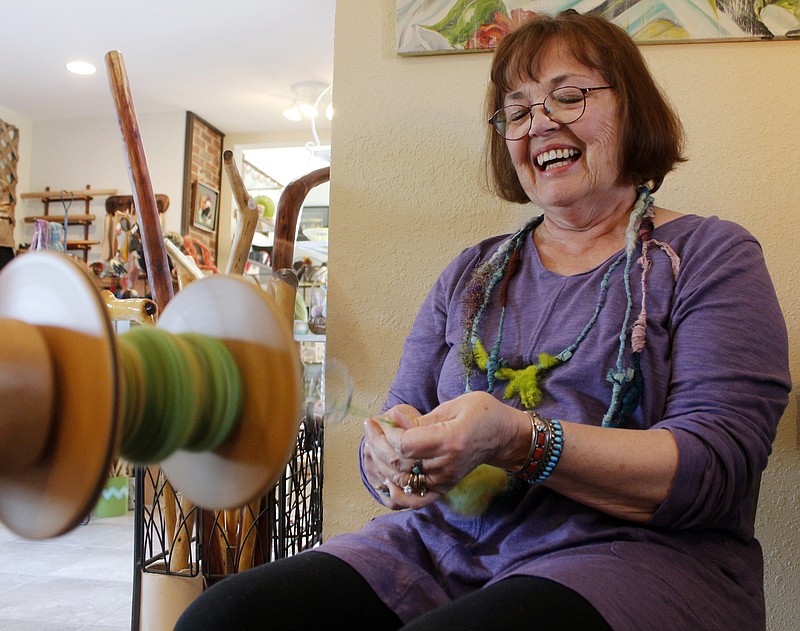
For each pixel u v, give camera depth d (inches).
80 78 168.7
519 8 51.5
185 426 21.4
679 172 49.6
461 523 32.8
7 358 17.9
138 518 50.5
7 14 136.8
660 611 24.2
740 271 31.0
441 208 53.3
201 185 193.8
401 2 53.4
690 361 29.6
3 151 187.0
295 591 28.8
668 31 49.3
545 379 32.7
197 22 139.9
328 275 54.7
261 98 180.4
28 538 19.7
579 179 35.5
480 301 36.9
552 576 24.8
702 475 26.6
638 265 33.2
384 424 27.8
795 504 46.3
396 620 30.0
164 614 48.9
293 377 22.3
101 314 18.0
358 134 54.6
